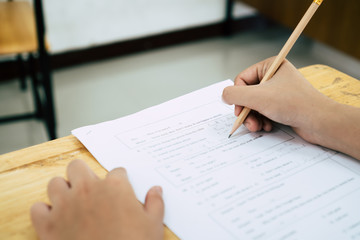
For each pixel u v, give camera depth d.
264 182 0.37
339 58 2.04
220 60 2.15
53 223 0.30
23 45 1.13
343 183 0.37
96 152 0.41
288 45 0.44
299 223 0.32
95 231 0.28
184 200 0.35
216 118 0.48
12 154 0.41
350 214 0.33
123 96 1.78
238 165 0.39
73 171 0.35
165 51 2.25
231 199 0.35
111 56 2.15
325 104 0.41
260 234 0.31
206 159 0.40
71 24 1.95
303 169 0.39
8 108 1.68
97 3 1.97
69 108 1.68
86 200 0.31
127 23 2.13
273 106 0.42
